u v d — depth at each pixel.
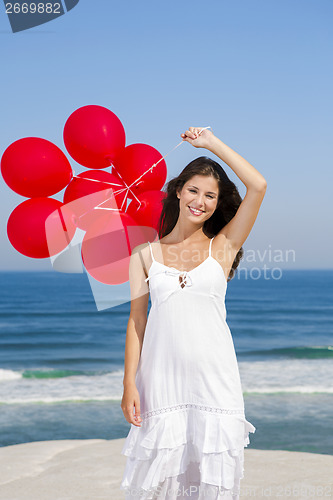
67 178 2.81
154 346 2.59
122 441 5.91
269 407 11.20
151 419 2.55
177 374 2.54
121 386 13.87
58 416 10.84
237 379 2.59
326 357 19.58
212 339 2.56
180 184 2.78
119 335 26.06
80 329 27.94
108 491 4.30
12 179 2.74
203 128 2.66
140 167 2.95
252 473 4.68
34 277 61.50
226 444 2.46
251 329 29.44
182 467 2.53
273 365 17.61
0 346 23.38
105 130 2.89
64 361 19.48
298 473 4.67
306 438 8.98
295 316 35.12
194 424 2.52
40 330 27.84
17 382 14.58
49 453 5.41
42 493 4.26
